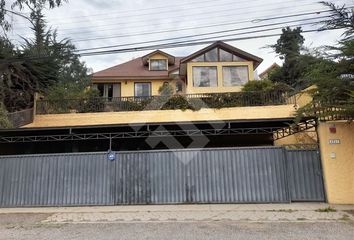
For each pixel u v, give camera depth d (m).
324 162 10.27
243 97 16.88
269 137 16.23
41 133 13.81
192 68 22.27
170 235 6.72
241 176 10.60
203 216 8.60
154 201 10.73
